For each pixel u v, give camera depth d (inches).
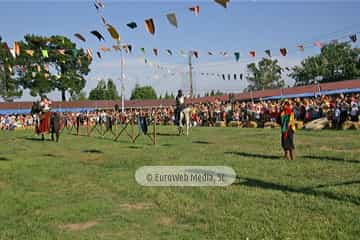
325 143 594.2
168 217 263.4
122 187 349.4
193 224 245.1
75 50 716.7
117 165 469.7
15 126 1552.7
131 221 256.7
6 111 1931.6
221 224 238.2
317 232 215.3
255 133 828.0
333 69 2158.0
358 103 864.9
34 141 871.1
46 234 236.1
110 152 602.2
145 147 648.4
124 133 1014.4
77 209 285.6
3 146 760.3
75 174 424.8
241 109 1203.2
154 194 318.7
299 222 233.3
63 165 491.2
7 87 1855.3
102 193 335.3
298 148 553.3
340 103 876.6
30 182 389.1
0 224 257.8
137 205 295.1
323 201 273.6
